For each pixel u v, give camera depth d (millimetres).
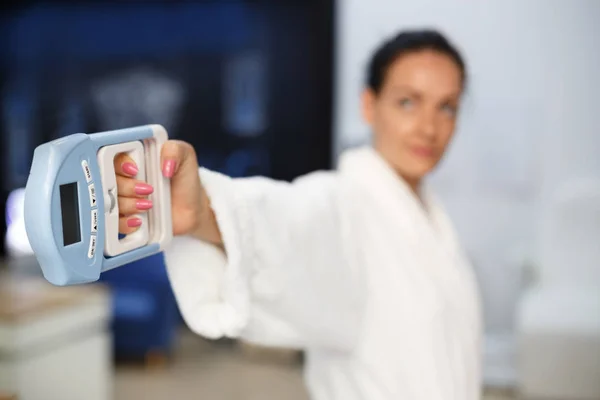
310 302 813
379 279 972
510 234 3811
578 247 3715
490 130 3816
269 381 3982
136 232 582
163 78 4793
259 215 724
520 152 3795
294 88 4527
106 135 550
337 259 856
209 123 4742
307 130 4527
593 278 3676
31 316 2316
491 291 3832
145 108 4852
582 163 3701
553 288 3691
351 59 4133
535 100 3754
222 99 4707
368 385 944
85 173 527
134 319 4207
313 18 4414
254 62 4598
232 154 4719
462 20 3830
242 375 4086
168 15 4727
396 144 1041
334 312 870
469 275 1125
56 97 4980
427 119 1026
